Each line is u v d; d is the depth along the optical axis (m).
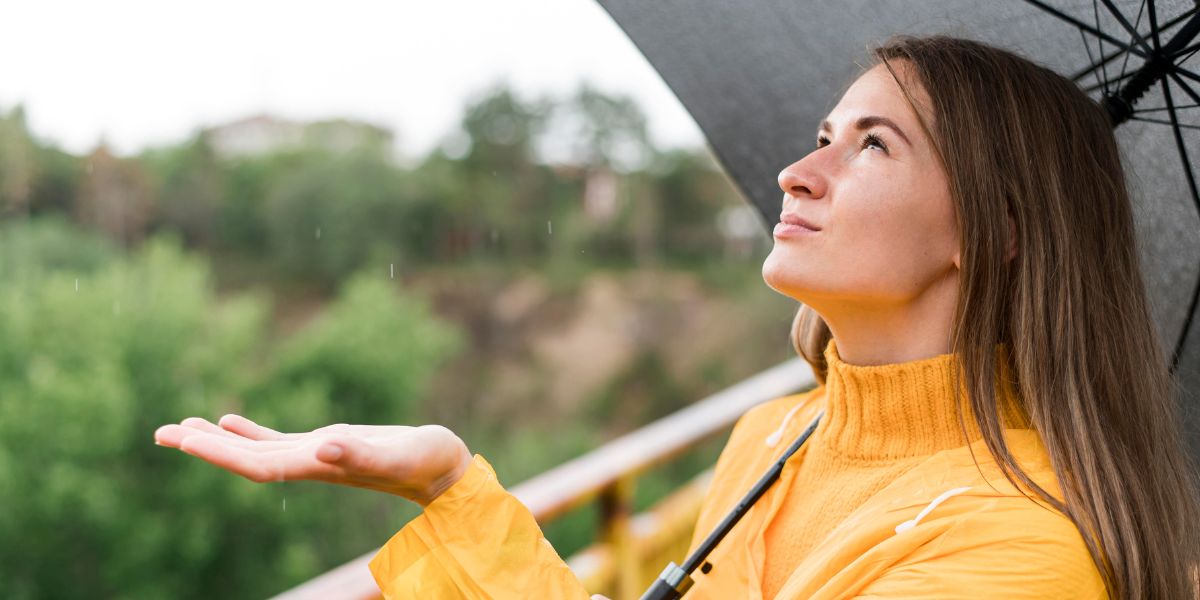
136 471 19.50
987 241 0.96
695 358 28.66
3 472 17.80
